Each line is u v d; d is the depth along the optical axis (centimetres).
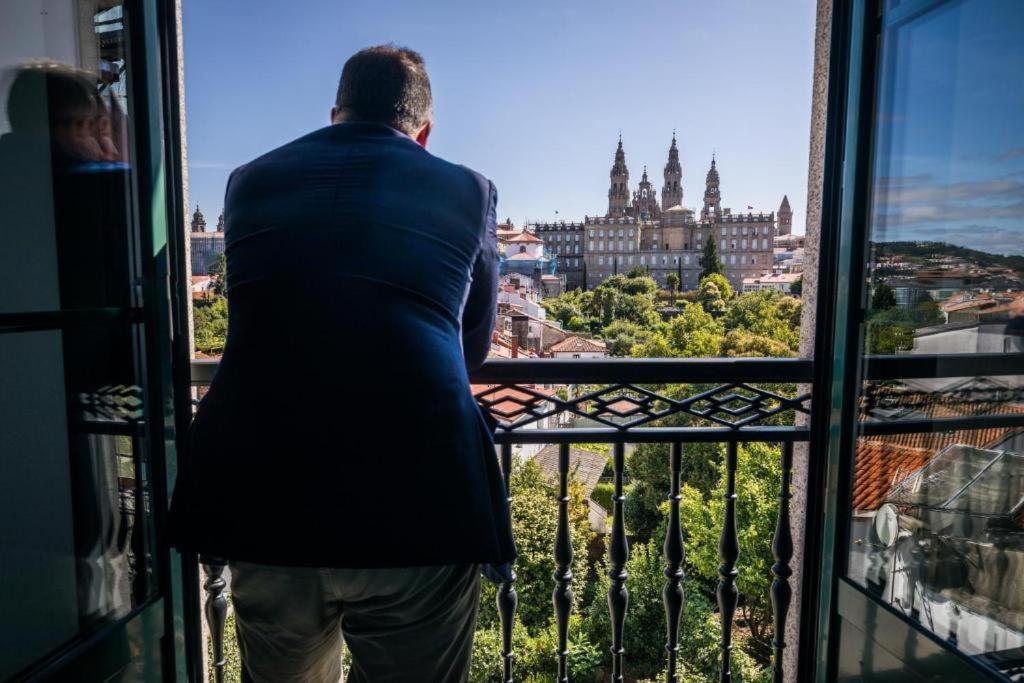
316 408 86
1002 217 102
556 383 138
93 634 111
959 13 111
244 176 101
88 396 112
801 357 151
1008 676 100
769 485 1728
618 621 146
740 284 8944
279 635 97
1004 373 102
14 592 98
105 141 115
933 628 116
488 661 991
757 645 1617
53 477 105
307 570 90
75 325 109
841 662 143
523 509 1163
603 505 2061
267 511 85
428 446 87
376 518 85
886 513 129
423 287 91
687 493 1852
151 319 124
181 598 133
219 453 88
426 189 96
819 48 151
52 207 104
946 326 114
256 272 91
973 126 109
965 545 109
